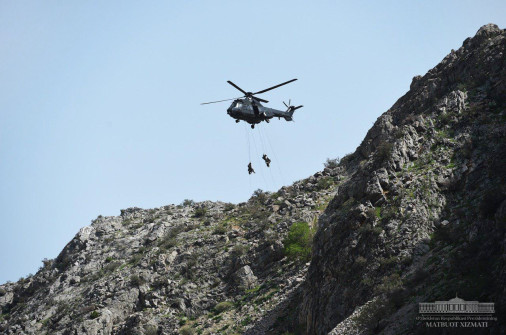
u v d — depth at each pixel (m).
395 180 64.12
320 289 59.56
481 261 45.34
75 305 88.88
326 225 65.19
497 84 69.44
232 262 86.25
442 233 54.22
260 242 87.88
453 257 48.91
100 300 86.88
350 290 55.12
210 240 94.62
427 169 63.53
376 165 68.44
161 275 88.94
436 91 79.81
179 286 84.62
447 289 44.16
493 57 74.38
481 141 63.50
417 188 61.06
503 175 56.28
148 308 82.19
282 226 88.62
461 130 67.12
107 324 80.44
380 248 56.50
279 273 79.81
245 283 81.06
